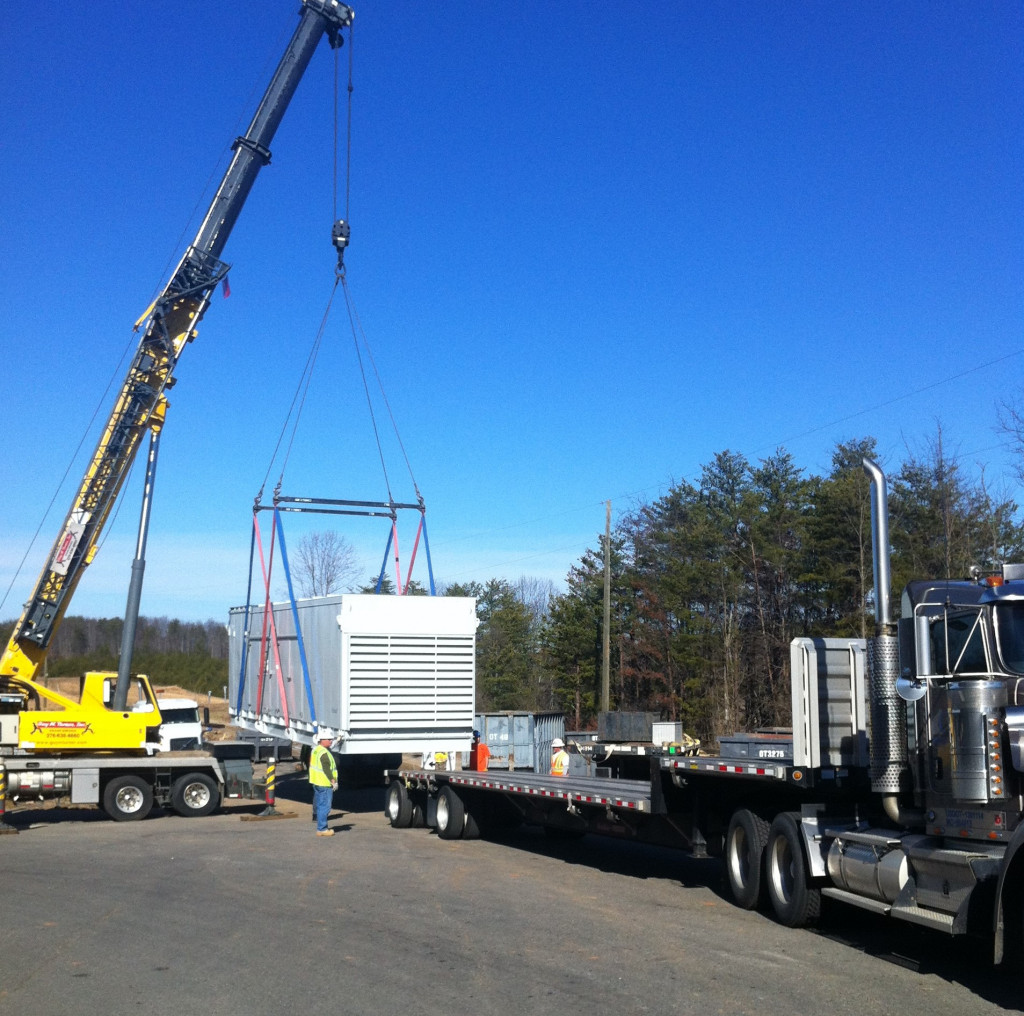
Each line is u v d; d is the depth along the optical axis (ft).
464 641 60.39
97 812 71.72
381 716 57.77
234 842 53.16
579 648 172.35
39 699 66.28
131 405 63.98
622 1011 22.80
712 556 160.97
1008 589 26.37
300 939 29.63
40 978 25.52
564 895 37.09
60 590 64.08
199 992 24.20
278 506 64.49
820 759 32.55
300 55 64.59
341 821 64.80
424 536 67.72
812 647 33.04
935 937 30.58
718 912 34.35
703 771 35.73
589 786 47.06
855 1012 22.79
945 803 27.30
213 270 64.69
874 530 30.37
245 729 77.46
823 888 31.17
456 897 36.40
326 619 60.08
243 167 64.69
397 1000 23.53
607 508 138.41
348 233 65.31
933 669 27.89
